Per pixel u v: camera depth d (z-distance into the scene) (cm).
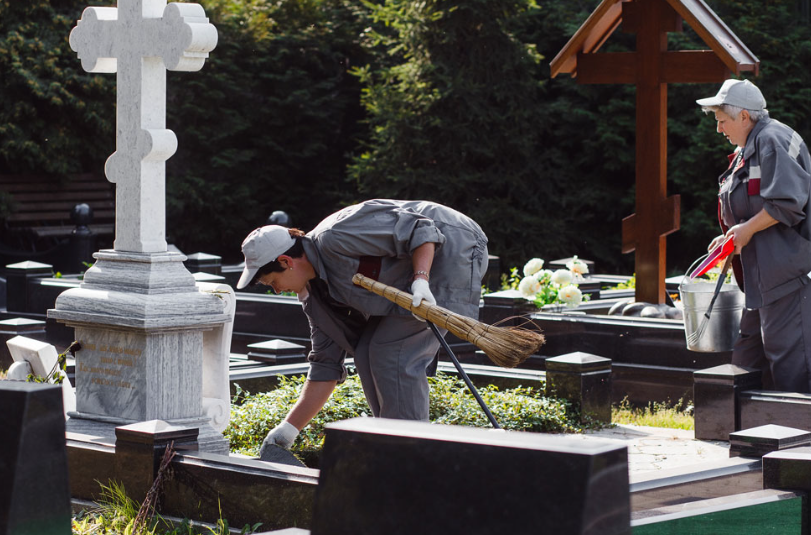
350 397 755
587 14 2656
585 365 789
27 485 295
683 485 446
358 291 539
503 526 254
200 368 621
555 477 250
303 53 2723
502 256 2438
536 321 1017
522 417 758
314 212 2853
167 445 516
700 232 2520
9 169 2431
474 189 2456
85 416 623
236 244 2750
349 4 2836
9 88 2342
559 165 2678
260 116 2709
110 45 629
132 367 604
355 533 272
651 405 926
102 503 529
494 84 2422
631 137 2644
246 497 481
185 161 2630
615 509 252
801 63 2495
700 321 729
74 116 2397
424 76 2400
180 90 2577
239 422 713
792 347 708
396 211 538
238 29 2662
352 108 2853
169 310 600
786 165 692
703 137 2461
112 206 2527
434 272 548
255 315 1170
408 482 267
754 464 468
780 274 702
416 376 549
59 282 1313
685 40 2506
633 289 1413
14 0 2347
